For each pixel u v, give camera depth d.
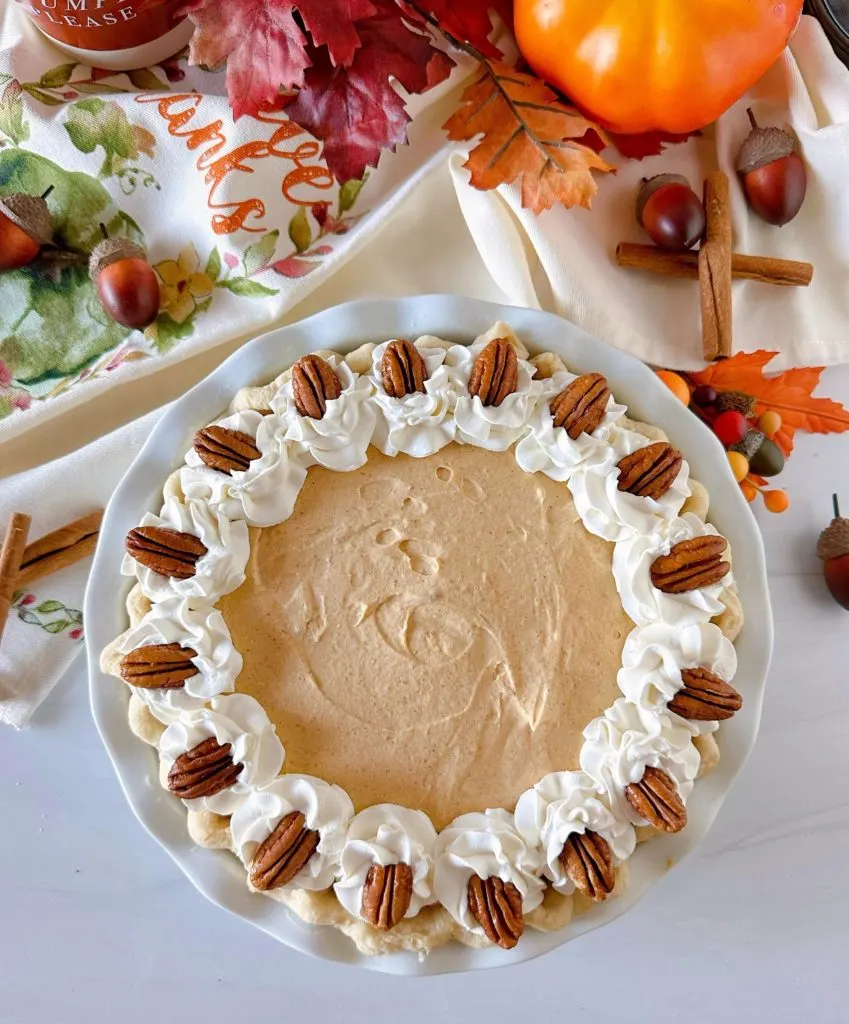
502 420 0.36
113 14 0.37
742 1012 0.45
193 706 0.35
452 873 0.34
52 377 0.42
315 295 0.43
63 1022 0.44
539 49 0.38
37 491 0.42
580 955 0.45
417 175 0.40
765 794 0.45
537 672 0.36
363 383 0.37
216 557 0.35
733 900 0.45
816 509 0.45
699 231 0.41
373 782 0.36
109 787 0.44
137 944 0.44
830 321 0.44
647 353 0.42
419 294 0.44
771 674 0.45
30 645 0.43
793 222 0.44
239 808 0.35
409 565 0.37
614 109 0.39
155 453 0.38
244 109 0.34
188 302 0.42
